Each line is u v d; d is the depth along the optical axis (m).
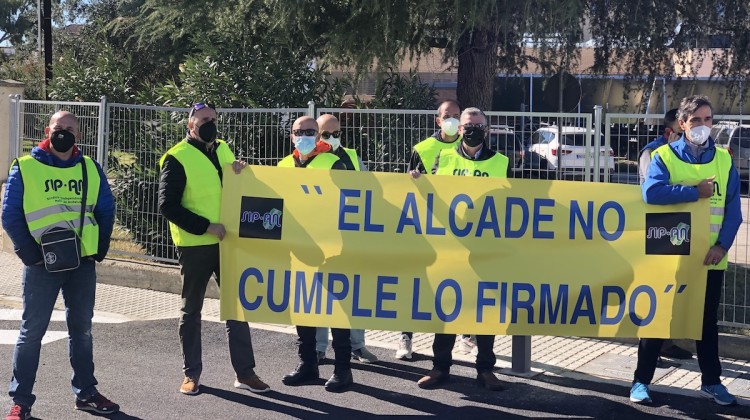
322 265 5.65
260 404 5.59
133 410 5.43
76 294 5.31
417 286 5.66
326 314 5.67
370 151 8.22
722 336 6.80
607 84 13.35
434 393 5.89
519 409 5.56
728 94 13.20
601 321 5.66
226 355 6.86
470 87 11.41
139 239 9.83
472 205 5.64
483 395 5.85
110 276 9.54
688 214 5.52
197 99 10.61
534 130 7.37
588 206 5.62
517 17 10.04
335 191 5.65
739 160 7.02
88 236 5.25
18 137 11.17
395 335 7.56
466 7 9.88
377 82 10.94
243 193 5.63
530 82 13.55
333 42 11.12
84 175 5.26
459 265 5.64
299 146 6.05
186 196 5.59
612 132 7.18
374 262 5.65
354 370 6.44
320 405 5.59
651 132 7.10
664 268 5.58
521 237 5.64
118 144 9.91
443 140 6.68
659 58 12.31
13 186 5.05
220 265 5.65
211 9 11.84
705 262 5.51
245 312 5.70
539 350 7.02
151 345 7.12
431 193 5.65
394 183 5.64
